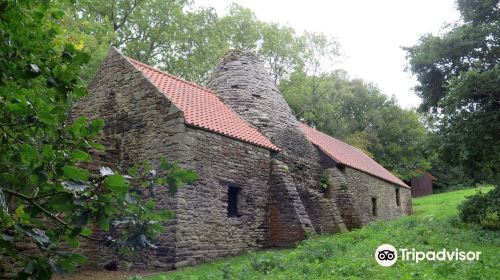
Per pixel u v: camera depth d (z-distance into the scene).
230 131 13.06
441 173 47.66
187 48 29.69
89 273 9.83
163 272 9.88
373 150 44.50
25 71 2.28
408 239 10.72
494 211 13.76
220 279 7.94
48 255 2.24
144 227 2.50
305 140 17.77
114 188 2.17
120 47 26.70
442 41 15.93
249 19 35.06
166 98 11.72
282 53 37.03
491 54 15.09
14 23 2.36
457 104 12.88
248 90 16.38
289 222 13.81
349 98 47.03
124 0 26.41
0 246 2.09
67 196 2.15
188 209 10.79
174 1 27.95
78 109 13.98
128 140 12.28
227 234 12.09
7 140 2.67
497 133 12.71
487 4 15.21
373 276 7.28
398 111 46.91
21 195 2.22
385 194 24.47
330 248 10.14
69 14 16.66
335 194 18.00
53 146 2.51
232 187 12.69
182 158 10.96
